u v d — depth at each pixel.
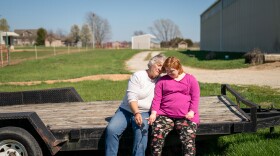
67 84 14.33
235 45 37.62
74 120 4.82
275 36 25.44
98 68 24.86
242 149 4.79
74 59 36.66
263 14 28.14
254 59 21.78
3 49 53.81
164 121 4.32
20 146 4.10
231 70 20.58
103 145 4.34
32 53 56.28
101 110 5.47
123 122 4.38
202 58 34.62
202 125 4.38
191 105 4.34
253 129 4.45
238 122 4.44
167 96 4.39
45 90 6.27
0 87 13.98
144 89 4.51
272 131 5.54
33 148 4.09
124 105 4.54
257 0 29.70
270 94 10.09
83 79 16.58
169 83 4.39
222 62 25.50
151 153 4.30
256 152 4.64
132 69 24.91
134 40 102.06
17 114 4.06
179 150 5.08
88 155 5.10
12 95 6.23
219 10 46.34
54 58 38.53
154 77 4.61
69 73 20.62
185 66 26.59
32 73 21.45
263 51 28.20
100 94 10.62
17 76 19.44
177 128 4.32
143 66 28.39
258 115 5.16
